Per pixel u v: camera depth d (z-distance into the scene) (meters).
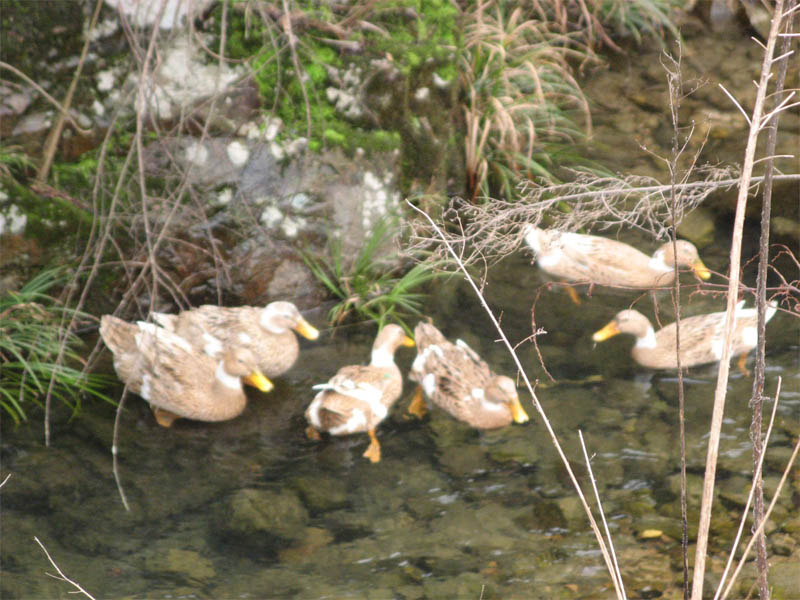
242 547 6.57
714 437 2.99
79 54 8.74
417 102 10.04
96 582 6.23
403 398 8.31
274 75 9.27
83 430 7.80
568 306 9.27
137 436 7.77
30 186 8.74
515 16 12.40
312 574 6.29
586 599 5.93
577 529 6.59
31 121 8.71
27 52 8.57
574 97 11.95
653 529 6.52
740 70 12.78
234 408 7.98
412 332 9.05
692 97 12.27
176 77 8.97
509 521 6.71
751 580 5.97
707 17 14.09
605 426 7.68
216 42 9.02
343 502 7.02
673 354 8.35
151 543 6.62
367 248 9.61
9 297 8.64
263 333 8.48
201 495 7.11
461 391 7.90
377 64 9.60
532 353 8.64
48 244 8.80
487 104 11.13
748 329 8.42
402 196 10.02
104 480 7.25
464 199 10.74
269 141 9.34
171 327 8.81
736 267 2.85
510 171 10.78
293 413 8.10
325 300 9.77
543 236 9.36
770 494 6.74
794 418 7.59
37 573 6.32
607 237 10.23
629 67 13.19
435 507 6.91
